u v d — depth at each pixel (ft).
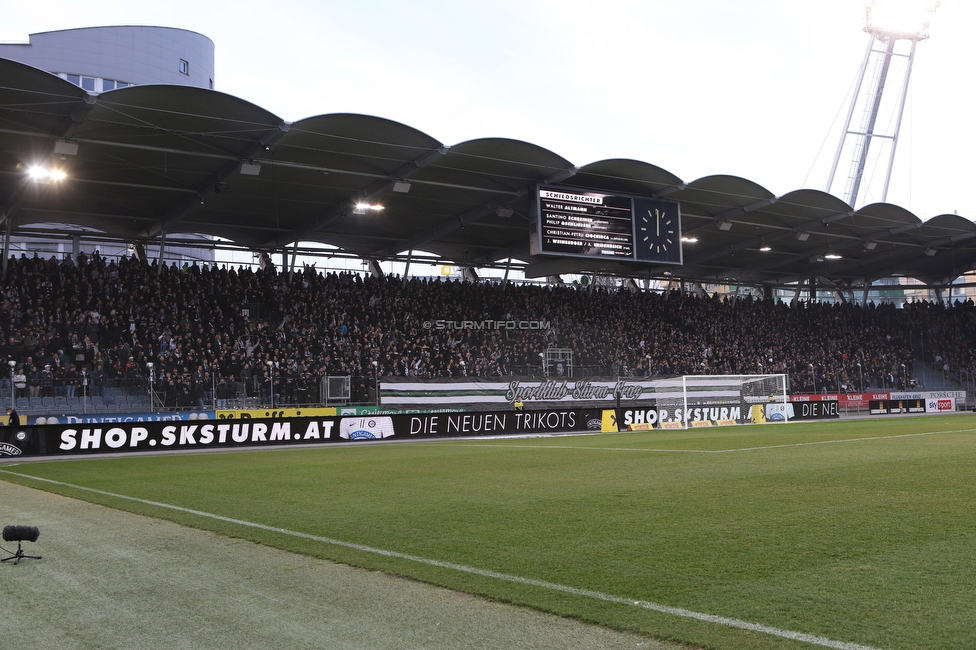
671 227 128.98
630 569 22.50
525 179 118.11
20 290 105.81
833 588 20.02
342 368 115.44
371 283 138.51
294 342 118.01
